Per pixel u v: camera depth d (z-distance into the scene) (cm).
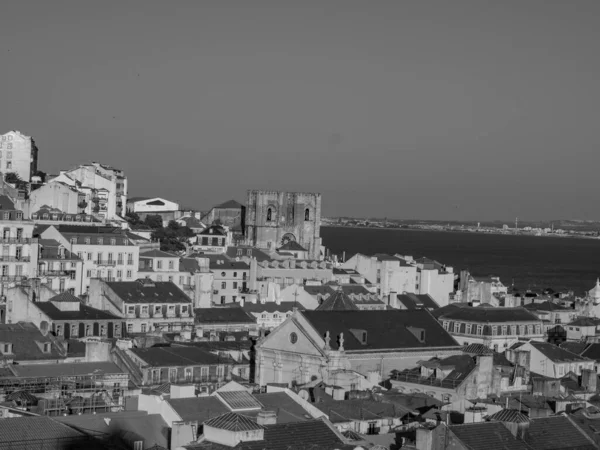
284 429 16000
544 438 16662
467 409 18850
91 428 17125
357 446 15700
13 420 16650
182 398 18362
